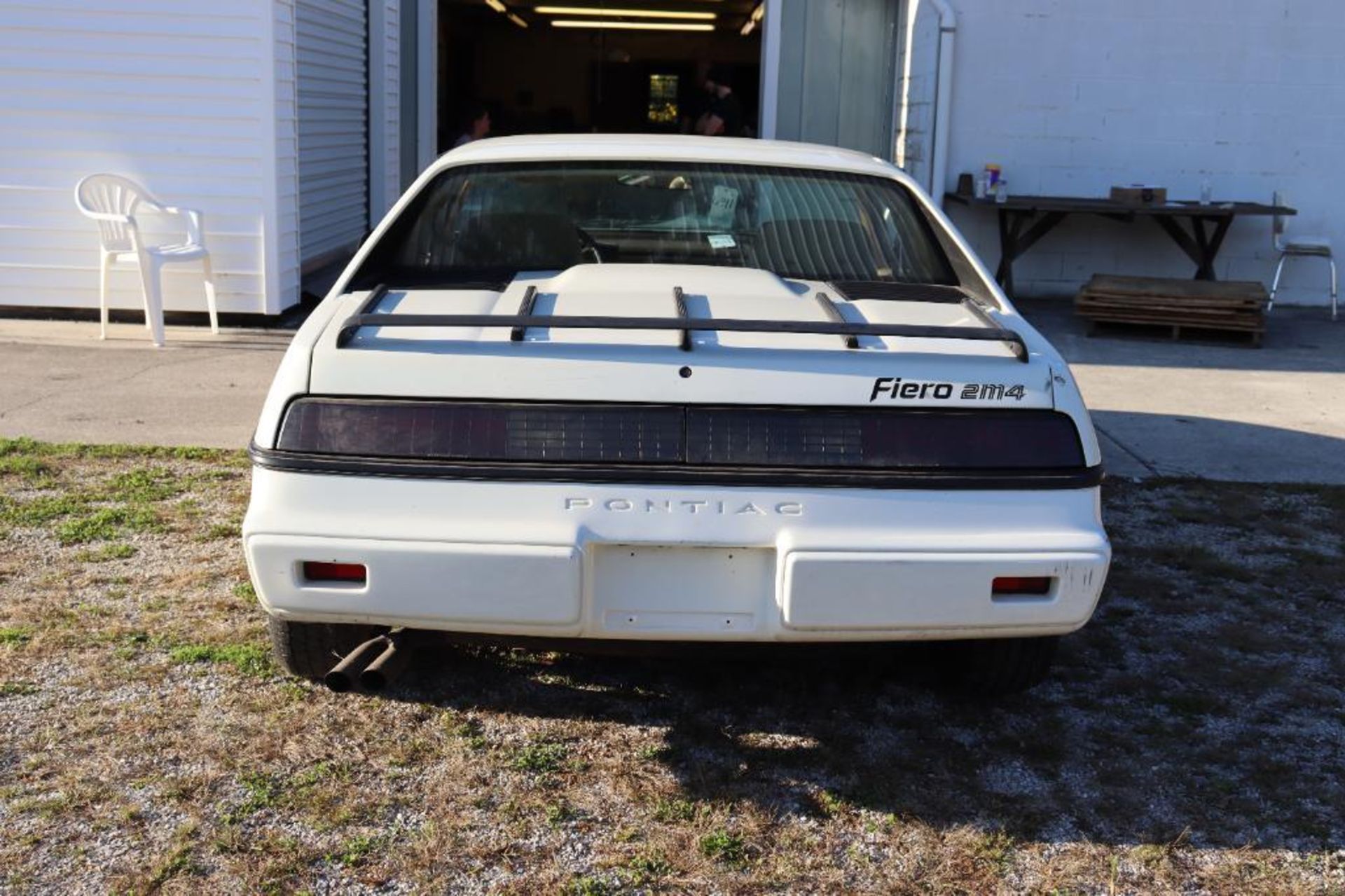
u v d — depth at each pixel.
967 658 3.78
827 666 4.05
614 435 3.13
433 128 13.84
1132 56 12.05
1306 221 12.33
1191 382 8.64
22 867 2.84
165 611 4.24
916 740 3.59
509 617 3.13
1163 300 10.14
